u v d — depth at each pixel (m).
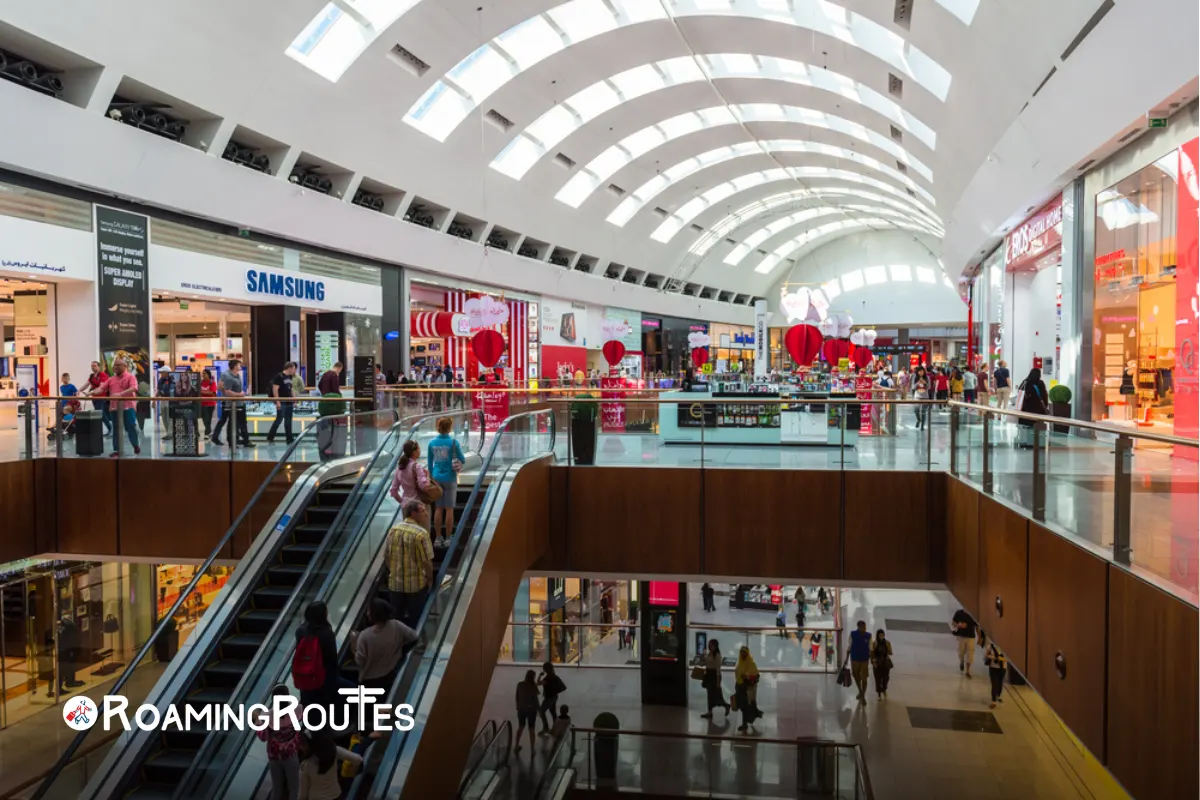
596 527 10.56
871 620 20.41
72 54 13.44
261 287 19.36
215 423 10.71
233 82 16.30
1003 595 7.06
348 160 20.66
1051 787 11.78
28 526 10.54
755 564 10.29
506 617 8.40
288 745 5.38
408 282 25.80
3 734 12.38
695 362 30.44
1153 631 4.21
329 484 9.70
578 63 22.83
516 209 28.92
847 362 25.91
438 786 6.32
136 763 5.93
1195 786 3.76
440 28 18.77
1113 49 9.66
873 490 10.05
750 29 20.52
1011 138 14.74
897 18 15.44
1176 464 4.09
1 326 15.57
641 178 33.41
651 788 11.97
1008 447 7.16
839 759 11.63
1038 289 20.36
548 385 25.73
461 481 9.75
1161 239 10.61
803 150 33.50
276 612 7.57
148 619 15.98
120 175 14.94
